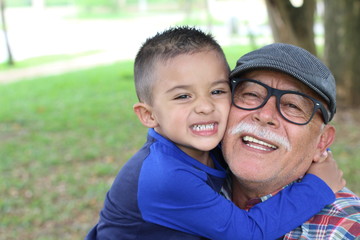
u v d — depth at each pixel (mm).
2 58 21422
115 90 13078
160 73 1877
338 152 7078
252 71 1849
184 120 1860
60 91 13297
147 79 1937
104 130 9023
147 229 1873
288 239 1768
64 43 26156
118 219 1931
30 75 16875
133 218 1884
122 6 45438
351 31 9555
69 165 7211
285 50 1810
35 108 11055
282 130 1777
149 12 43062
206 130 1869
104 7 45156
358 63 9648
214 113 1861
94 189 6238
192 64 1839
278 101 1775
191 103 1856
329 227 1700
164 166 1829
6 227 5355
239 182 1988
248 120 1842
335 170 1915
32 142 8359
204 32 2010
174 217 1834
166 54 1866
